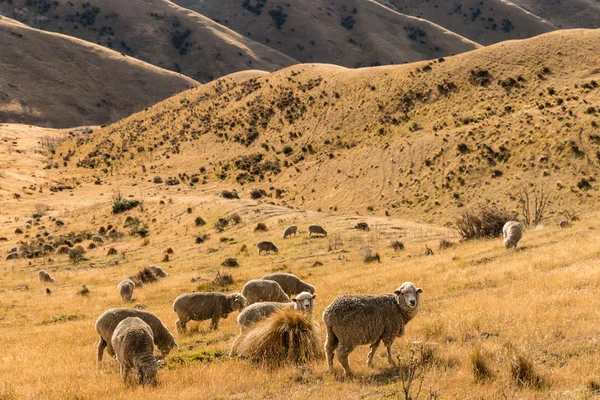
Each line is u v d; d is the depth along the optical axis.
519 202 78.62
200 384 11.50
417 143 108.62
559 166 82.44
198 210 78.06
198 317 18.70
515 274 19.95
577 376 9.45
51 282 44.84
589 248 22.52
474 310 15.04
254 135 149.50
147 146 167.62
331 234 52.22
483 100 118.31
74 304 31.88
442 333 13.52
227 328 18.17
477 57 134.25
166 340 15.09
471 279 20.30
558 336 11.98
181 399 10.48
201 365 13.34
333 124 137.75
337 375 11.15
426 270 25.09
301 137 138.88
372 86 144.12
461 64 134.00
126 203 90.81
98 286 40.28
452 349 11.98
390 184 100.56
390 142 115.94
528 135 92.69
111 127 196.88
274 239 54.22
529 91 114.75
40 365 16.22
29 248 71.00
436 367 10.96
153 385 11.66
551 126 92.00
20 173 156.12
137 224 79.31
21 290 41.53
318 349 12.99
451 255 28.89
